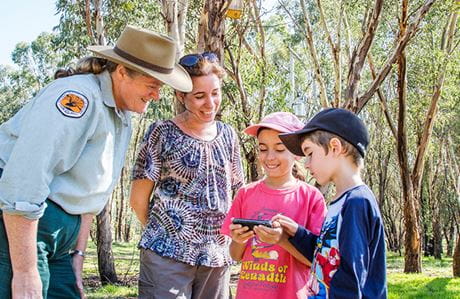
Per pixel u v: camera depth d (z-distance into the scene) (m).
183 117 3.56
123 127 2.87
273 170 3.35
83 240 3.01
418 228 17.33
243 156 13.70
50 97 2.48
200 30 7.29
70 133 2.46
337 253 2.60
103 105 2.69
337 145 2.70
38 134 2.38
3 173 2.36
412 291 11.57
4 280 2.49
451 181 34.34
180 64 3.42
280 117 3.39
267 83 13.71
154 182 3.50
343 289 2.45
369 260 2.55
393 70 17.94
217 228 3.48
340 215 2.62
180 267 3.35
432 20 17.17
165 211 3.40
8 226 2.38
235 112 13.03
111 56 2.73
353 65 12.28
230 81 12.98
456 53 18.80
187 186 3.43
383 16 16.56
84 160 2.61
